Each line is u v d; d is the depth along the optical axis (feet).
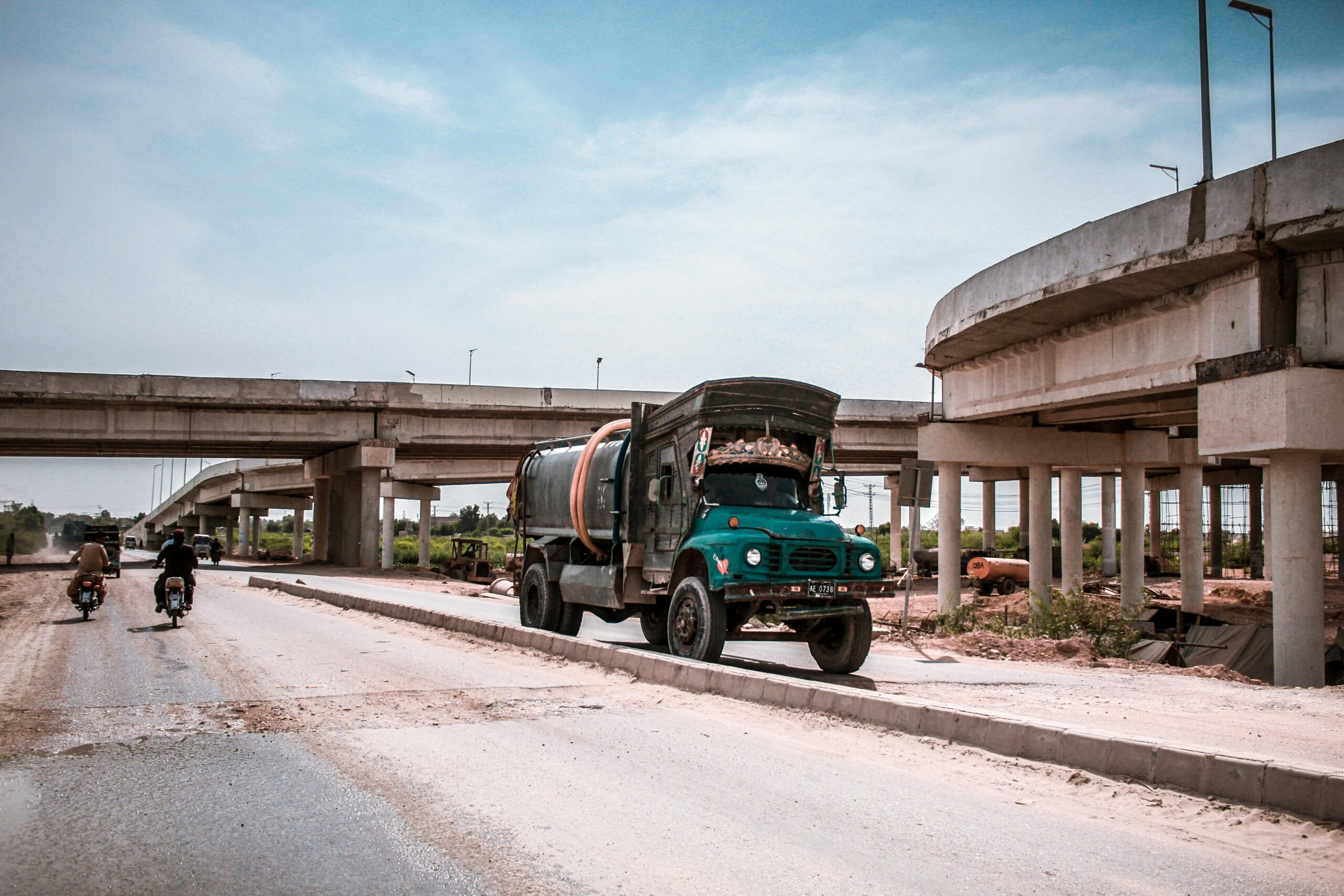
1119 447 98.32
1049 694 34.83
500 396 147.84
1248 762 19.21
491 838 16.47
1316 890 14.70
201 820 17.33
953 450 92.43
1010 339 79.56
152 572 142.20
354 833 16.70
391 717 26.91
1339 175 46.85
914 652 51.49
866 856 16.01
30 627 53.16
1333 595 138.51
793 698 29.04
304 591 81.92
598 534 47.11
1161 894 14.48
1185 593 108.27
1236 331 54.95
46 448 153.79
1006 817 18.43
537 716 27.35
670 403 42.83
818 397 42.55
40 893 13.80
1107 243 59.31
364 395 143.33
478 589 118.42
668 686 33.27
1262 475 192.34
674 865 15.34
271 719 26.43
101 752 22.38
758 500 40.88
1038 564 97.45
